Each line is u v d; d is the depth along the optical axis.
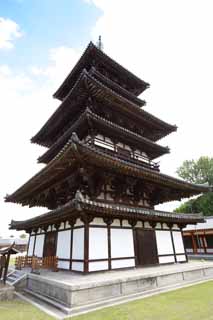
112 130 16.53
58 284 9.39
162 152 20.94
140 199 16.83
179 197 19.50
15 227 19.88
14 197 19.67
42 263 14.18
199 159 58.09
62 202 16.92
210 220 35.31
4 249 12.27
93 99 17.31
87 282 9.07
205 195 50.59
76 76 22.17
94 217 12.50
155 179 15.05
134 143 18.69
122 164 12.39
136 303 9.16
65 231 14.07
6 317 7.99
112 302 9.23
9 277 15.17
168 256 16.16
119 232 13.48
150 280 11.41
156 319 7.30
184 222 17.72
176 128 21.86
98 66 21.81
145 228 15.41
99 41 25.41
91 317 7.60
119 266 12.62
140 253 14.21
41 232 18.27
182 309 8.28
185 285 12.67
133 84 24.50
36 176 14.62
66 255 13.23
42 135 22.20
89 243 11.76
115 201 14.77
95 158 11.33
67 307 8.39
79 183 13.48
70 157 11.51
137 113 19.23
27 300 10.62
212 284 13.02
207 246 35.06
